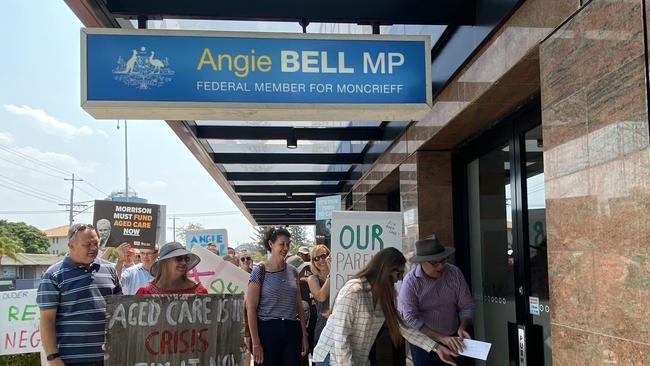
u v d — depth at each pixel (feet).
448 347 14.01
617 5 8.16
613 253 8.16
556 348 9.72
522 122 15.92
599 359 8.46
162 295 11.69
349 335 11.89
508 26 12.28
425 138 20.01
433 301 15.42
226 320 11.98
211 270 21.17
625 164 7.93
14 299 20.65
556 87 9.96
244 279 21.24
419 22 14.56
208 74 12.89
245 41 13.05
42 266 189.37
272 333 17.60
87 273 13.78
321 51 13.20
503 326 17.60
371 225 18.79
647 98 7.48
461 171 21.07
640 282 7.55
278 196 53.98
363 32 19.92
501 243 17.79
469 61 15.12
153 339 11.52
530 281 15.72
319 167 40.34
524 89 13.83
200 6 14.01
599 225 8.54
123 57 12.72
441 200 20.95
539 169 15.07
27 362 22.09
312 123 27.09
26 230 236.22
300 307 18.80
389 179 28.04
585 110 8.99
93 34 12.70
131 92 12.67
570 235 9.37
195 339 11.73
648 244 7.39
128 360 11.35
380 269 11.90
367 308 11.87
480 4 13.87
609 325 8.23
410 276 15.76
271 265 18.25
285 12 14.40
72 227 13.93
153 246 22.97
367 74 13.25
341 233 18.69
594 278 8.64
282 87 13.03
